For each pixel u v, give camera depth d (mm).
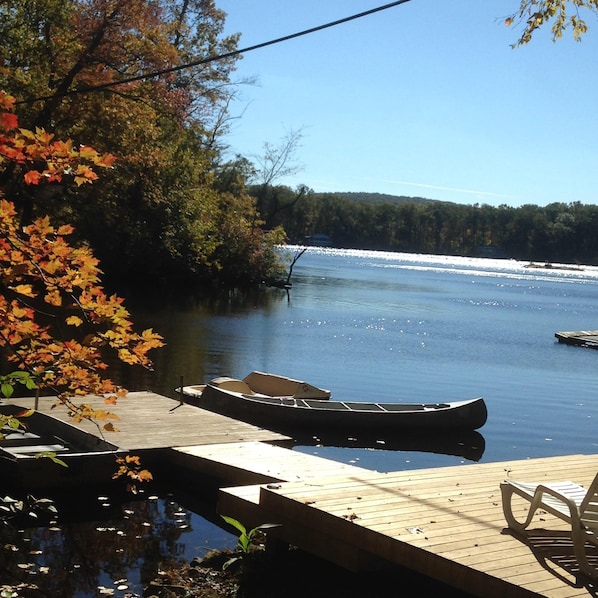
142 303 31906
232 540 6992
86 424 9828
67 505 7824
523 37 7055
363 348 23484
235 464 8062
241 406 12820
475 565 4539
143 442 9062
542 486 4973
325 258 101688
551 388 18781
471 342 27078
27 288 3971
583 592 4242
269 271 45938
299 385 14422
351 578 5699
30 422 9797
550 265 146125
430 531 5078
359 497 5758
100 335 4254
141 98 24031
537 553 4797
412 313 35969
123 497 8180
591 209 160625
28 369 4289
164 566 6309
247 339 23672
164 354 19875
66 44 23094
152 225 36906
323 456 11359
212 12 36031
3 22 23031
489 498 5934
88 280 3939
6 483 7934
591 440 13359
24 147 3537
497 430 13789
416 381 18531
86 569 6219
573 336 29703
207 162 40250
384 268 82750
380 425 12750
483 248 164875
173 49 24656
